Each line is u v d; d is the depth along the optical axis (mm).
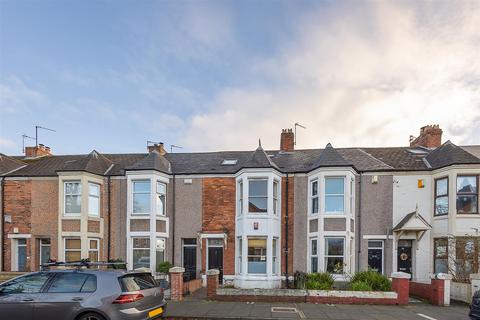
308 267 17875
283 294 13453
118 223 19375
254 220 17562
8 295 8344
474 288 13641
